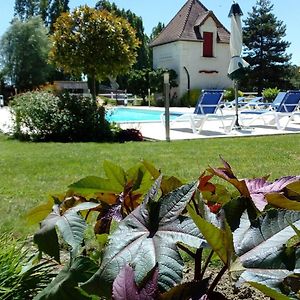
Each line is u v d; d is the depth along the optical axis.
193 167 6.38
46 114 10.61
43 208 1.42
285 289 0.84
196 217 0.81
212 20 28.67
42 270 1.59
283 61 39.59
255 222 0.97
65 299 1.09
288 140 9.85
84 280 1.10
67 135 10.69
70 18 12.34
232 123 12.25
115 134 10.77
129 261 0.90
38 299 1.11
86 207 1.25
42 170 6.25
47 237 1.16
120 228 0.98
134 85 28.16
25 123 10.72
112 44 12.19
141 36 43.44
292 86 39.72
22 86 36.03
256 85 39.66
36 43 36.12
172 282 0.86
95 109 10.85
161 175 1.10
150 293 0.81
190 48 28.36
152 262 0.88
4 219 3.62
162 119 14.03
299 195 1.23
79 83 30.81
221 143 9.43
